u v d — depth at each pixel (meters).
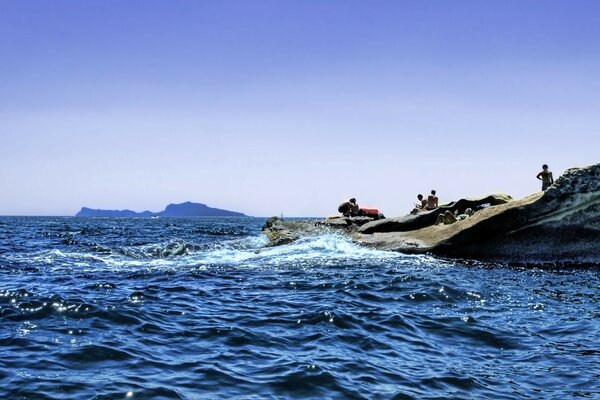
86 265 21.81
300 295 15.88
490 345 11.13
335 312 13.12
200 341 10.91
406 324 12.50
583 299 15.95
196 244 29.20
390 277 18.94
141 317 12.66
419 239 25.66
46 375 8.59
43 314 12.45
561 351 10.73
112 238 40.94
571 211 22.97
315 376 8.90
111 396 7.85
